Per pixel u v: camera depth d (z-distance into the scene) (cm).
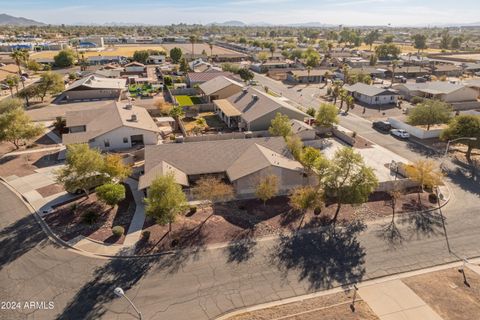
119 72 11812
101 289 2738
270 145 4841
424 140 6162
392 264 3056
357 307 2575
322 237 3412
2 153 5406
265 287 2777
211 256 3114
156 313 2525
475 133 5044
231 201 4050
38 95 8631
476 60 15225
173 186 3281
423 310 2552
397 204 4022
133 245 3241
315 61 14325
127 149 5578
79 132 6000
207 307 2583
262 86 10806
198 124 6812
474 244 3338
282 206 3950
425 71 12925
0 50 18588
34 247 3225
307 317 2481
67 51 14688
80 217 3684
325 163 3712
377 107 8456
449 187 4444
